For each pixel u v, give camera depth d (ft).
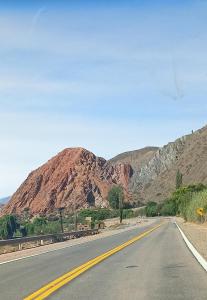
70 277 50.62
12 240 106.63
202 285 43.29
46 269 60.44
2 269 63.26
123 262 66.13
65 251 93.97
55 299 37.22
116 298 37.17
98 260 69.87
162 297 37.22
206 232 151.84
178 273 52.24
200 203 246.27
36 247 119.03
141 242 116.16
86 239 148.77
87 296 38.34
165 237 138.10
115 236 157.99
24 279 51.06
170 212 611.47
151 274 51.90
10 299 37.96
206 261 64.75
